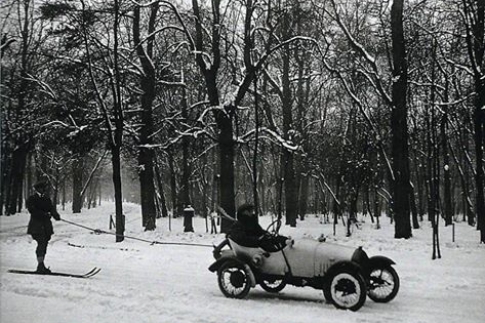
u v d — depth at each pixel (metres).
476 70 20.22
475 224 35.75
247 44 22.05
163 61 29.06
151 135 27.12
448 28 23.92
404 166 21.64
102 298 8.84
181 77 28.19
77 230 28.58
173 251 15.93
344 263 8.54
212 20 24.30
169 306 8.37
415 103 31.42
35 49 29.16
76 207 53.94
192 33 26.61
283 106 30.30
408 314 8.12
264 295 9.65
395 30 22.05
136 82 27.48
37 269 11.62
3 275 11.22
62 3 22.47
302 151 31.34
